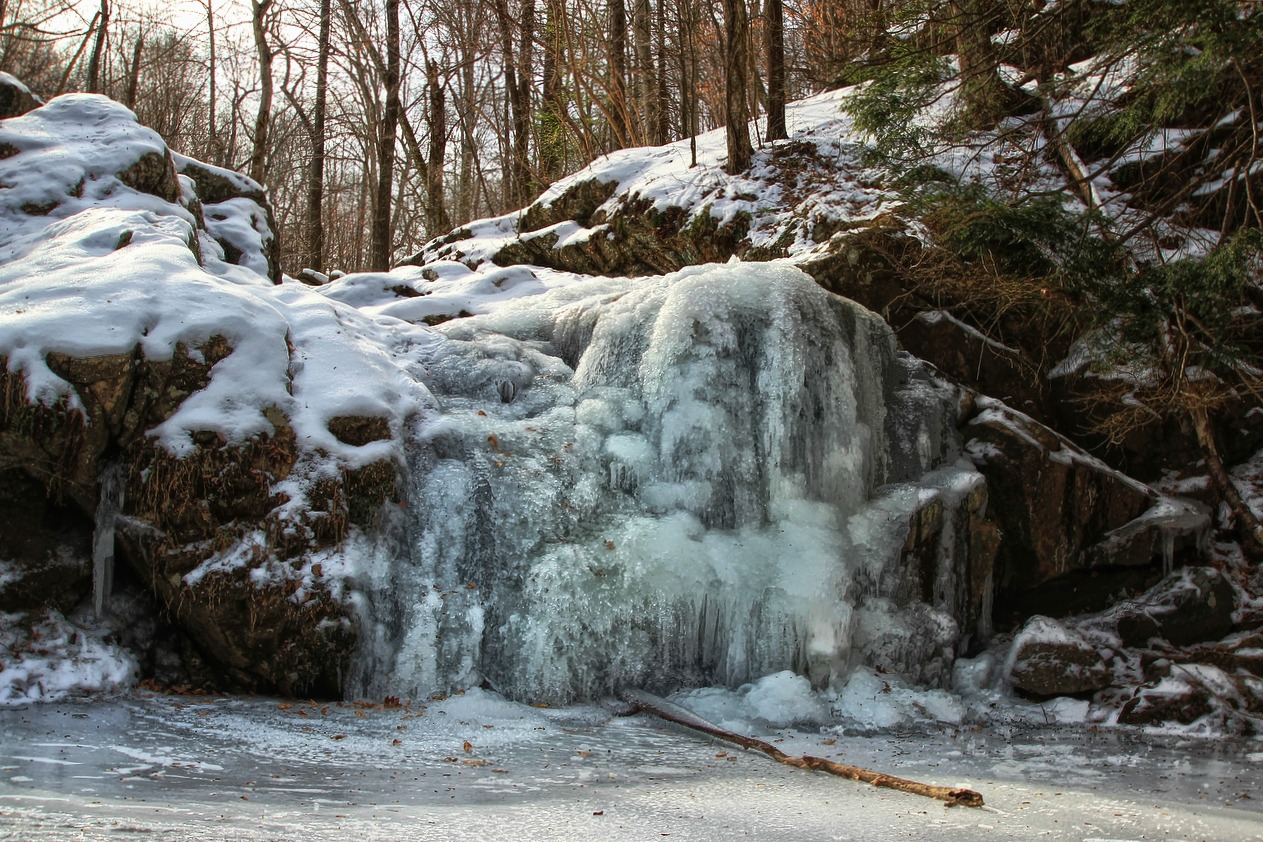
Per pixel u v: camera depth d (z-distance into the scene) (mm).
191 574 6812
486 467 7918
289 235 32906
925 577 8617
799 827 4453
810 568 7895
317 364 8008
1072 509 9234
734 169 13453
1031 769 6016
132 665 6793
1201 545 9555
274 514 7047
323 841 3770
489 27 21797
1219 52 8031
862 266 10523
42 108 10750
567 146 20469
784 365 8609
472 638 7230
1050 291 9469
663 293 9219
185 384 7301
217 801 4293
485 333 9859
